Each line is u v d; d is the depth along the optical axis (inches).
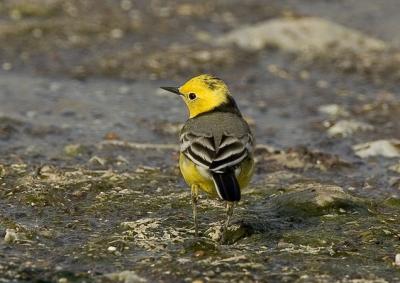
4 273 383.9
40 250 414.9
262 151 611.8
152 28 995.3
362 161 609.0
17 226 440.1
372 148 627.5
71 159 587.8
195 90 465.7
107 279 375.9
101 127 681.0
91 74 836.6
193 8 1085.1
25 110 717.3
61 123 685.9
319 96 788.6
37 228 444.1
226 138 412.2
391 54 909.8
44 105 735.1
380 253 414.9
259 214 471.5
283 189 520.7
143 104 754.2
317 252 414.9
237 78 833.5
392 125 701.9
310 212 470.0
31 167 550.9
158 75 837.8
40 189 499.8
